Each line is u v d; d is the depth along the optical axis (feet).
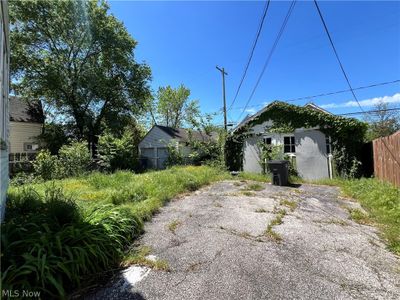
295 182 31.22
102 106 69.26
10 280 6.83
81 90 63.31
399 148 21.03
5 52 16.19
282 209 17.66
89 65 64.69
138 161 54.75
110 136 51.72
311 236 12.53
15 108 63.00
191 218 15.56
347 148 33.68
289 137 37.70
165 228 13.70
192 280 8.52
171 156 61.16
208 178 31.32
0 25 11.16
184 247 11.19
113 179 26.81
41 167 36.35
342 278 8.71
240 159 41.39
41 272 7.23
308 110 35.96
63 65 61.67
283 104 37.65
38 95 61.46
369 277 8.80
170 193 21.54
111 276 8.77
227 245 11.39
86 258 8.66
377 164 29.12
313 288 8.10
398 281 8.59
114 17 66.74
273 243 11.66
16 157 44.60
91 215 11.78
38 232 8.88
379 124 85.35
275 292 7.86
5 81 16.08
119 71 69.56
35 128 63.93
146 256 10.27
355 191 22.93
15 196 15.31
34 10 57.31
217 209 17.71
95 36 62.85
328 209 17.83
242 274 8.91
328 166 34.42
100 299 7.50
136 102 74.02
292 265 9.59
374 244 11.64
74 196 17.49
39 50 60.64
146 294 7.75
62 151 40.86
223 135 44.93
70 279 7.84
